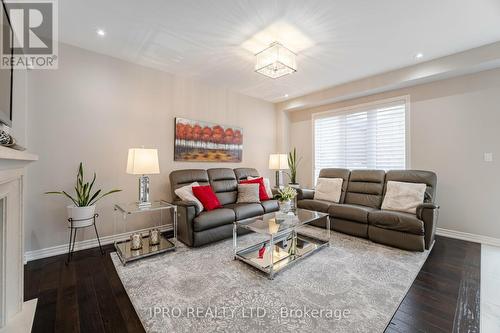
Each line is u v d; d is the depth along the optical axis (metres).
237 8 2.04
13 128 2.24
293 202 2.95
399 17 2.16
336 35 2.47
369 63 3.17
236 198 3.74
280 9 2.05
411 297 1.73
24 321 1.43
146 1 1.94
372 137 4.00
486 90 2.92
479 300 1.69
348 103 4.31
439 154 3.29
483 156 2.95
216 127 4.09
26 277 2.03
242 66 3.26
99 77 2.85
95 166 2.82
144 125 3.23
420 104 3.45
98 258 2.44
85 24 2.27
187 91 3.70
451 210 3.19
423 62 3.13
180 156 3.59
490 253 2.56
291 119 5.29
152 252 2.49
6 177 1.28
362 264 2.28
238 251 2.54
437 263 2.30
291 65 2.64
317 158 4.84
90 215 2.48
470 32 2.42
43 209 2.48
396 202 3.03
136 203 2.89
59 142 2.58
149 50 2.80
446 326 1.43
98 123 2.84
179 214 2.92
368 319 1.49
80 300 1.70
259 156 4.89
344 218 3.15
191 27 2.33
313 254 2.53
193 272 2.12
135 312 1.56
